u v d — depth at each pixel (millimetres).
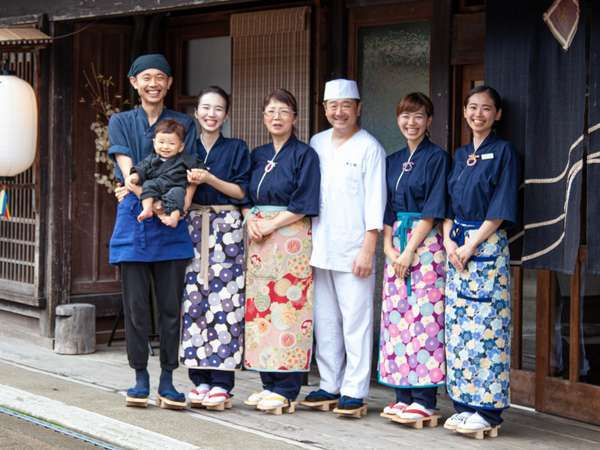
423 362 5621
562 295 6051
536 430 5707
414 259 5629
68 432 5602
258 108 7621
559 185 5184
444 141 6562
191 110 8531
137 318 5938
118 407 6074
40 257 8320
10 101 7785
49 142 8211
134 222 5812
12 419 5949
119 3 7422
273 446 5227
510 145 5348
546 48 5238
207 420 5781
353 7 7168
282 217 5824
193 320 5992
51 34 8117
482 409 5434
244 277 6113
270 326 5910
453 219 5547
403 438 5453
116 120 5969
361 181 5824
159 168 5762
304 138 7301
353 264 5824
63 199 8266
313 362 7535
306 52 7266
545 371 6102
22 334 8672
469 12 6504
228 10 8039
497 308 5371
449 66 6543
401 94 7004
